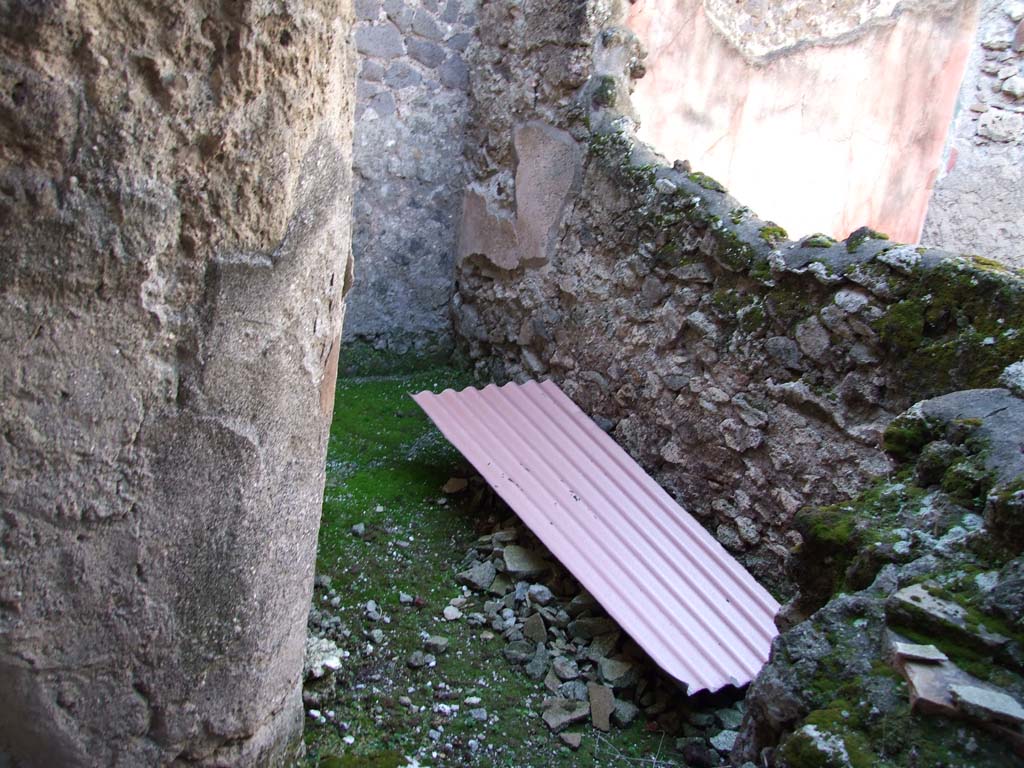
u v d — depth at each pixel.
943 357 2.18
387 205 4.05
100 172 1.17
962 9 4.06
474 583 2.70
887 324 2.30
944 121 4.24
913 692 1.17
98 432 1.25
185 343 1.31
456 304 4.21
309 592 1.68
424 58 3.96
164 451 1.32
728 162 3.84
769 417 2.66
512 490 2.85
